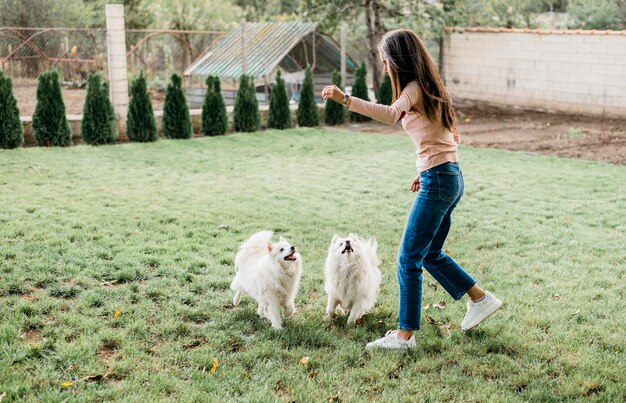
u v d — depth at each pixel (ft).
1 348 12.52
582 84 60.80
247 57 58.49
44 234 20.33
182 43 68.39
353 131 50.75
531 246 21.24
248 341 13.87
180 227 22.26
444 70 72.74
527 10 80.74
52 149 37.91
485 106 69.31
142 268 17.67
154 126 42.80
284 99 50.29
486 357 13.12
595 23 74.90
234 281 15.78
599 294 16.88
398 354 13.24
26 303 14.76
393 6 65.05
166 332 14.01
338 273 14.71
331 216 24.72
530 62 64.44
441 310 15.84
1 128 37.42
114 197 26.37
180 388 11.50
